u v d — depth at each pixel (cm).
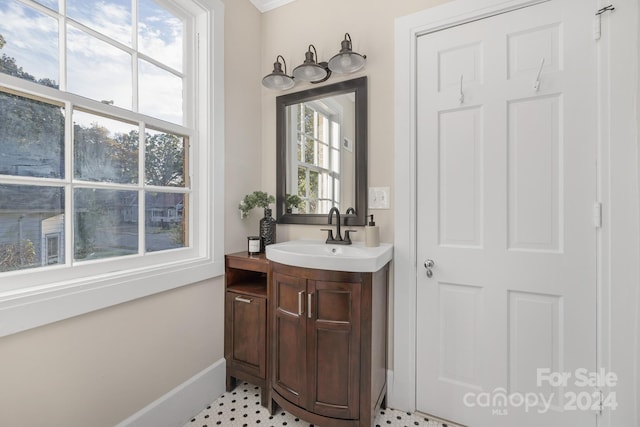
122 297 118
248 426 142
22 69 98
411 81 153
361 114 166
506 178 136
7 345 91
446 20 145
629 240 114
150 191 139
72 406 105
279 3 195
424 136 153
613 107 116
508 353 136
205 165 161
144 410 128
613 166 116
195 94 161
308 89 183
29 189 100
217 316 167
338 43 176
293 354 138
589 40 121
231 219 177
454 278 146
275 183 198
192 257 158
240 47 183
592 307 121
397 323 156
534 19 130
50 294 98
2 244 94
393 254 157
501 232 137
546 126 129
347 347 128
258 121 199
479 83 141
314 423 132
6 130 94
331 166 176
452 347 147
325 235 181
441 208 149
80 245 114
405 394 154
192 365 151
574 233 124
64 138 108
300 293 134
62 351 103
